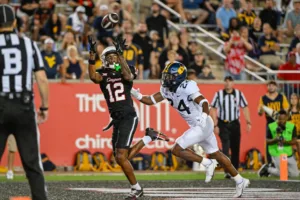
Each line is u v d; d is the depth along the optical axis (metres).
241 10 62.19
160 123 51.81
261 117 53.59
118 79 30.31
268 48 60.34
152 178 44.22
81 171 49.84
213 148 31.81
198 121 30.52
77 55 52.66
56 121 50.19
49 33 56.19
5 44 22.56
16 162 49.31
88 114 50.84
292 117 50.12
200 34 61.38
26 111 22.48
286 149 45.84
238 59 56.44
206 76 54.31
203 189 34.66
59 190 33.38
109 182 38.97
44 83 22.94
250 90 53.50
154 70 54.69
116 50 30.25
